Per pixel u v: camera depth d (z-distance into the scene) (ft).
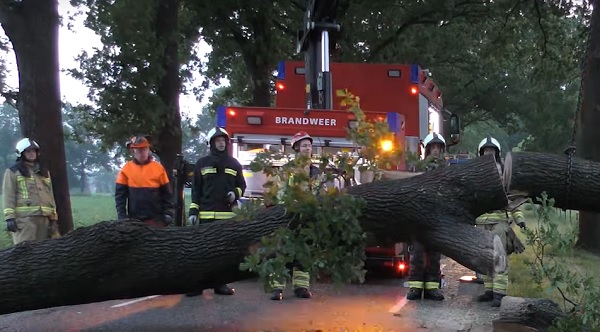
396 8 71.77
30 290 16.57
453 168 15.97
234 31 68.23
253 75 70.54
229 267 16.62
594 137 38.96
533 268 17.12
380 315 21.47
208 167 24.06
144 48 49.80
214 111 84.02
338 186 16.53
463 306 23.36
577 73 67.46
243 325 19.74
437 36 78.54
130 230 16.58
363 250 15.20
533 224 18.08
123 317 20.85
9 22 35.91
